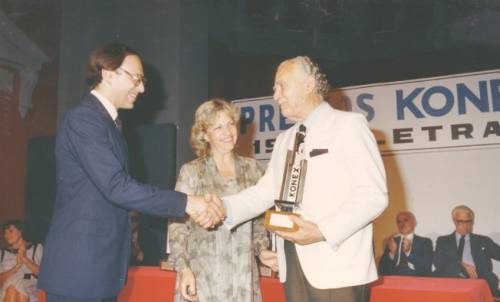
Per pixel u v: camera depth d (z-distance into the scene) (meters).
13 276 3.97
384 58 7.13
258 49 6.88
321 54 7.23
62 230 1.44
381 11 7.12
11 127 4.84
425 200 4.44
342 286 1.31
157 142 4.32
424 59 6.91
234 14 6.68
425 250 4.40
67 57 5.20
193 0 4.95
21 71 4.93
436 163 4.40
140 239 4.20
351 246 1.34
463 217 4.27
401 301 1.71
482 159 4.25
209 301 1.83
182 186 1.96
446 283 1.85
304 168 1.41
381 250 4.61
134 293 2.24
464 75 4.35
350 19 7.22
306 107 1.52
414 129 4.48
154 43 4.84
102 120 1.54
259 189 1.77
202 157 2.05
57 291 1.38
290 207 1.38
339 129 1.40
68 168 1.50
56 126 5.18
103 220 1.47
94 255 1.42
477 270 4.20
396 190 4.53
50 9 5.19
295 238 1.29
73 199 1.48
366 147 1.35
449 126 4.36
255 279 1.90
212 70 6.23
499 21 6.50
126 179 1.52
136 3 4.96
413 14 6.96
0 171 4.71
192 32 4.91
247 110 4.94
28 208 4.78
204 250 1.88
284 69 1.54
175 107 4.65
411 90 4.51
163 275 2.18
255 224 1.99
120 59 1.62
